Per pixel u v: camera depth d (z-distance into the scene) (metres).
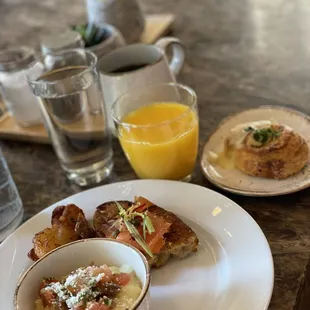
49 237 0.81
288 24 1.47
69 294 0.69
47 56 1.15
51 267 0.75
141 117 1.02
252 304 0.68
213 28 1.54
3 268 0.83
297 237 0.82
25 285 0.71
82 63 1.13
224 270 0.75
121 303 0.66
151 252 0.76
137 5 1.45
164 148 0.92
